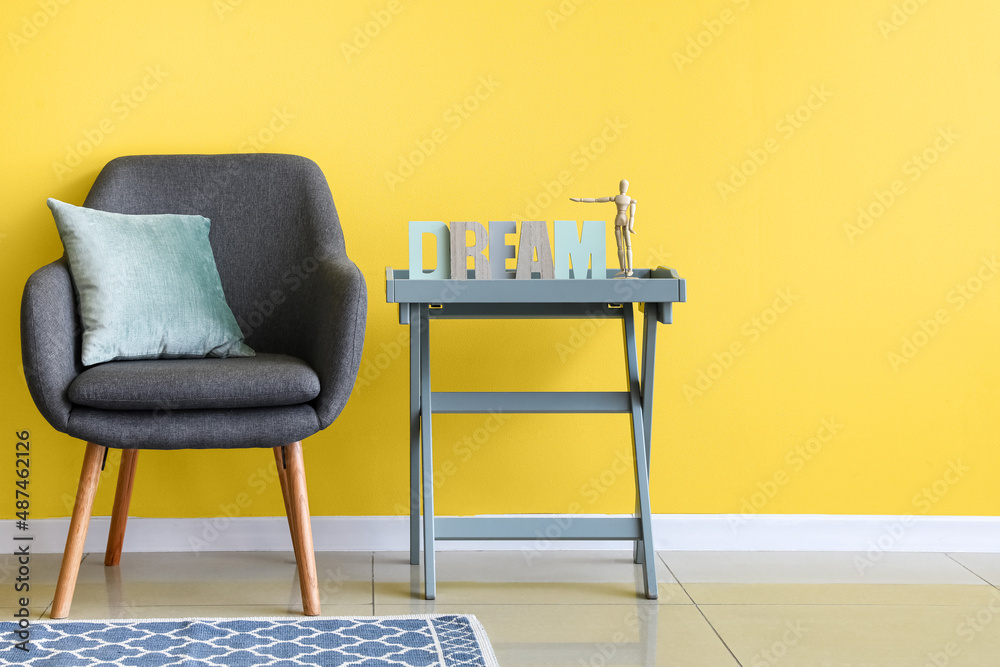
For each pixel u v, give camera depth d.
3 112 2.03
